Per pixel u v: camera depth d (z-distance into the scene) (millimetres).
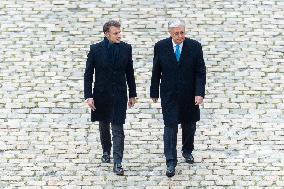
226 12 26516
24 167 19203
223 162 19469
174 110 18391
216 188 18312
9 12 26406
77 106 22016
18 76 23266
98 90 18562
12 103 22047
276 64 24000
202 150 20016
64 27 25656
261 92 22672
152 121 21391
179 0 27047
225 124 21219
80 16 26234
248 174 18938
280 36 25344
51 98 22312
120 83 18469
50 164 19344
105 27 18281
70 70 23594
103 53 18391
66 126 21109
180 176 18766
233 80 23219
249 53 24469
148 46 24703
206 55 24312
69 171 19031
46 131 20859
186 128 18969
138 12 26438
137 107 21984
